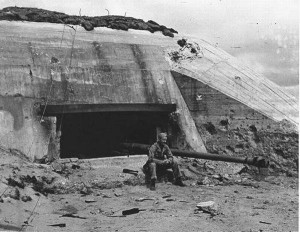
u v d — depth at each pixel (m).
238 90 12.43
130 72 12.24
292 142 11.20
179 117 12.34
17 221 6.38
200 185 9.79
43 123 10.39
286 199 8.49
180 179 9.59
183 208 7.57
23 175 8.27
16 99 10.25
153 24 15.13
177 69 12.90
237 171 11.02
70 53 11.83
